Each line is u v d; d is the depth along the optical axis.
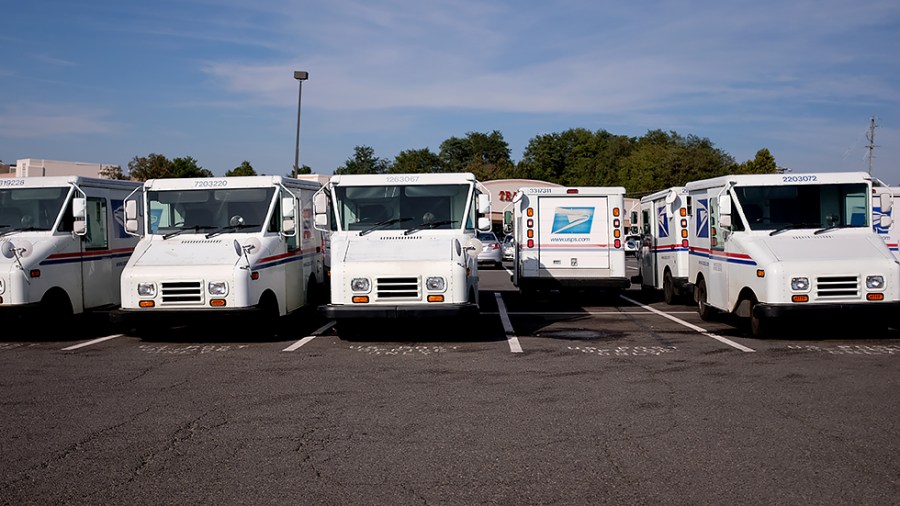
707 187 13.16
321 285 14.30
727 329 12.48
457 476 5.22
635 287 22.30
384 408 7.13
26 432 6.39
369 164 86.94
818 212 11.70
